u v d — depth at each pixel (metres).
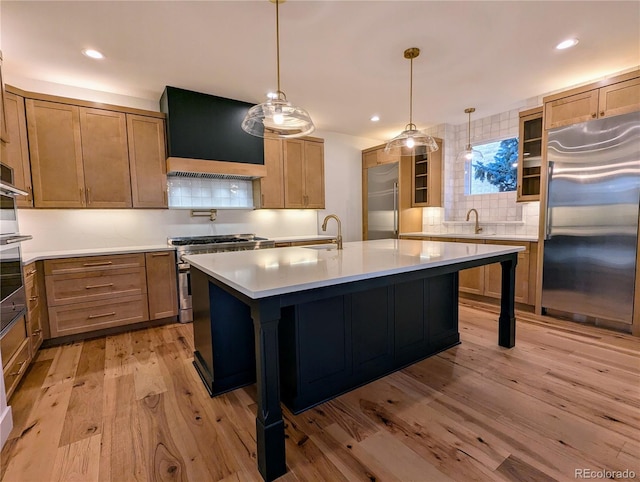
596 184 2.97
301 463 1.47
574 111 3.08
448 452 1.52
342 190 5.48
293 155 4.53
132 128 3.38
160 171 3.54
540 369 2.31
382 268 1.70
